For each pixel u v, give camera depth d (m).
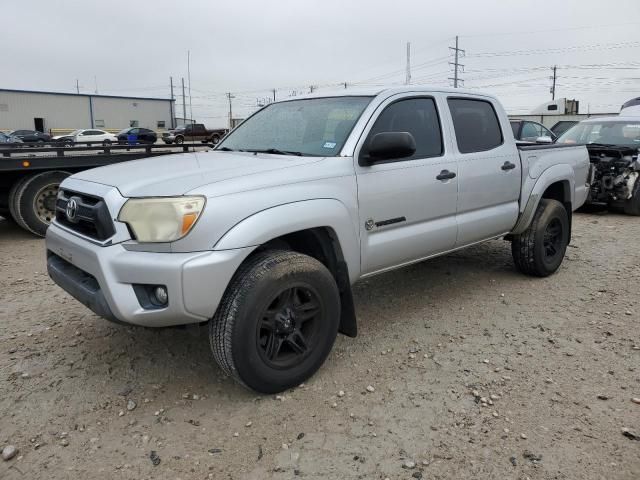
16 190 7.51
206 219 2.90
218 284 2.92
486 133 4.84
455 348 3.97
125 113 66.19
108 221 3.01
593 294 5.13
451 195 4.34
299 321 3.32
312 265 3.28
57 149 7.62
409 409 3.17
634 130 10.20
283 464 2.71
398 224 3.96
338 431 2.97
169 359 3.80
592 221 9.02
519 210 5.16
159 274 2.84
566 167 5.66
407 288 5.30
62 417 3.10
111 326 4.36
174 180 3.12
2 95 57.38
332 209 3.42
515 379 3.52
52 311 4.71
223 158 3.80
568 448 2.81
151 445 2.86
